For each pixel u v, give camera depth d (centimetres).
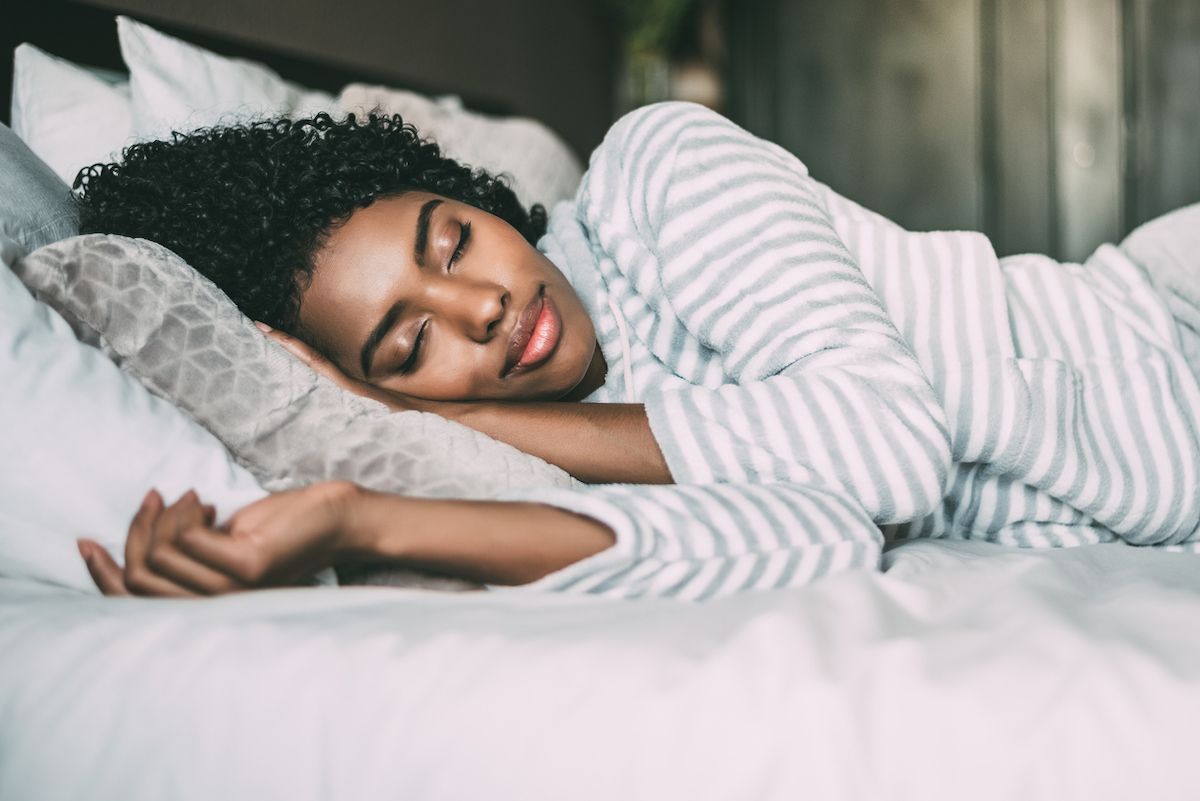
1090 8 333
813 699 45
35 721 52
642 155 96
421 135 153
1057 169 342
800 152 374
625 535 63
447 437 75
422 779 47
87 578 67
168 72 127
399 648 51
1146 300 103
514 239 90
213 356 74
